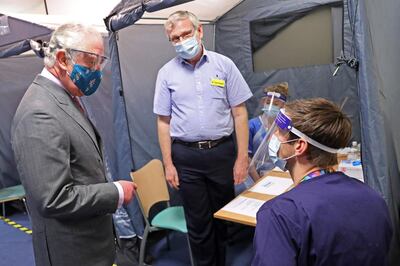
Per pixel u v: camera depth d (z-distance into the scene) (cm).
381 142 149
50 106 114
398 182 180
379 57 163
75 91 128
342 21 251
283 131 96
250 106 312
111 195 122
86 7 433
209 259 217
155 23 283
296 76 284
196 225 211
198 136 195
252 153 221
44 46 133
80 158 120
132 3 209
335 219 80
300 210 81
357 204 84
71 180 114
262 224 84
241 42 308
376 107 149
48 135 109
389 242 88
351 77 252
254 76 306
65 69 122
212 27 322
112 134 284
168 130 211
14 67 409
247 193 184
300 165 96
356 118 249
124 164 271
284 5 280
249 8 299
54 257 123
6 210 424
